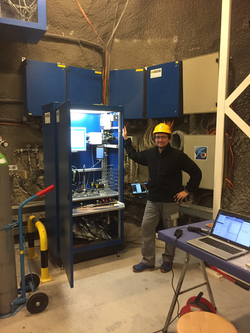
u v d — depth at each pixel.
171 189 2.64
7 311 2.10
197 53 3.33
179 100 3.29
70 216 2.35
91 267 2.89
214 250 1.57
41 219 3.85
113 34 4.25
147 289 2.47
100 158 3.41
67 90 3.70
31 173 3.72
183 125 3.57
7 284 2.07
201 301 1.91
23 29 2.80
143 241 2.78
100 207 3.01
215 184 2.50
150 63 3.93
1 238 2.00
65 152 2.41
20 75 3.56
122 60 4.21
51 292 2.41
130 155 2.96
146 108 3.68
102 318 2.08
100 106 2.81
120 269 2.84
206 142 3.05
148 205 2.76
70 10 3.90
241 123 2.27
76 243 3.05
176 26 3.55
